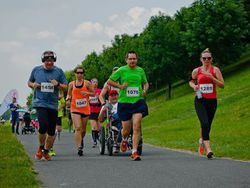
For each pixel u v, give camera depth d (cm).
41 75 2427
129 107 2466
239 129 4647
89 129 8838
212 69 2497
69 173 1892
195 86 2494
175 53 14800
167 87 16325
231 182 1556
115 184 1573
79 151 2789
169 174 1792
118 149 2795
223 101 8638
